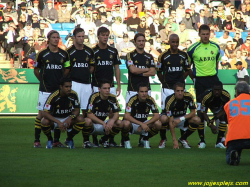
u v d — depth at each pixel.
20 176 19.33
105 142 29.88
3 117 53.84
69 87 27.28
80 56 31.61
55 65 29.78
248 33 79.62
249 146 21.81
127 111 29.44
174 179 18.94
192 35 78.50
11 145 30.44
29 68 60.97
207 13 82.31
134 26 77.38
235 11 87.94
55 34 29.47
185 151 28.09
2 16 77.12
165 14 83.38
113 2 84.12
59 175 19.62
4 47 71.44
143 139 30.28
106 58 32.22
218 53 32.66
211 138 37.19
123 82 55.16
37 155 25.42
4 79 55.31
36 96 55.91
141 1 88.38
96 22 76.88
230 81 55.78
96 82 32.53
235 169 21.30
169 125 30.03
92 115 28.89
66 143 30.02
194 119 29.78
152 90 55.41
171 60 32.31
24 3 77.00
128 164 22.59
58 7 84.19
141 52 32.59
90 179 18.84
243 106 22.09
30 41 66.19
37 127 29.56
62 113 28.36
